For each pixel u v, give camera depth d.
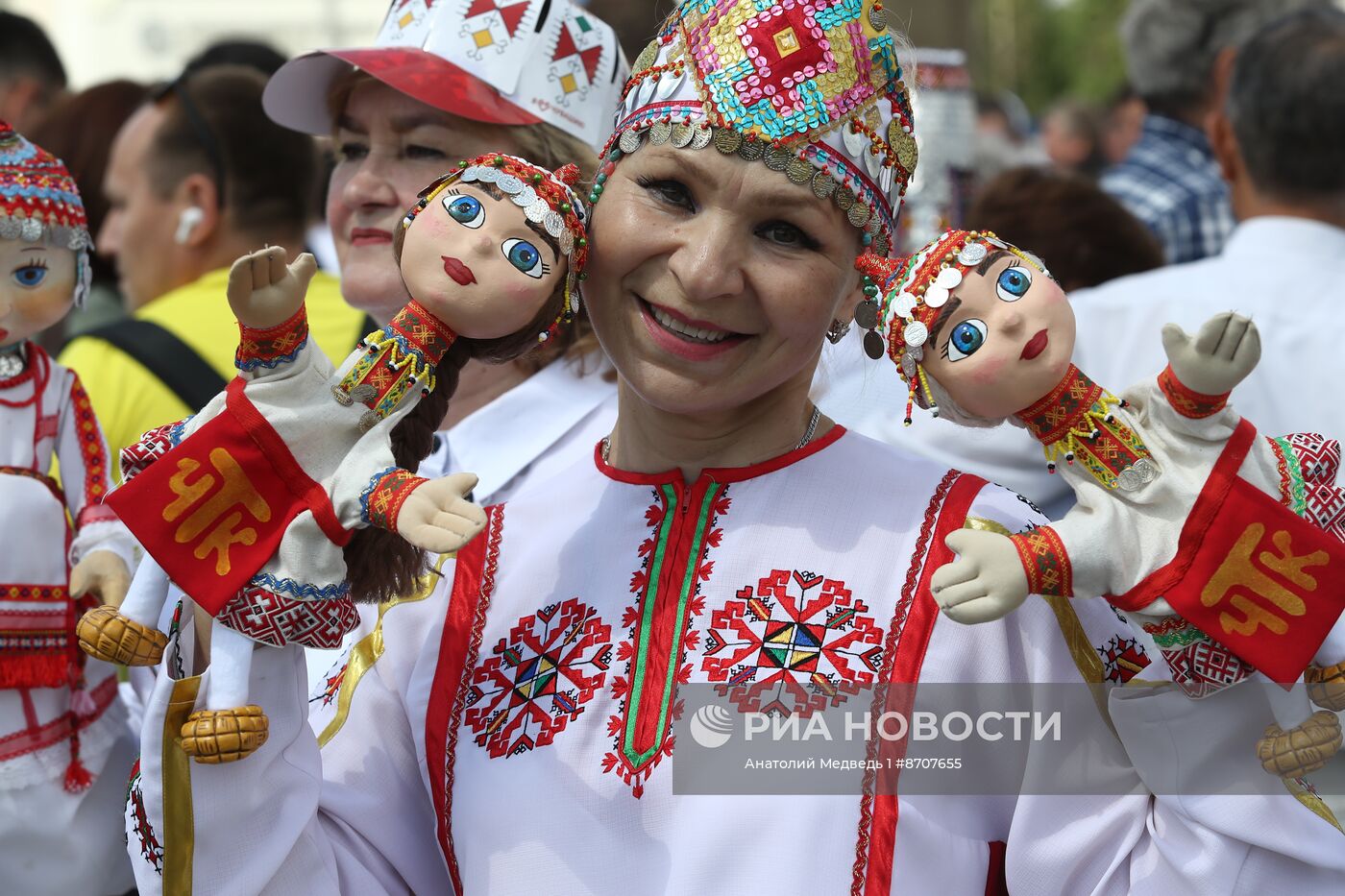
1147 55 5.73
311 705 2.54
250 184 4.32
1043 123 9.94
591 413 3.03
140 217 4.32
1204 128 5.71
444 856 2.38
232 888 2.15
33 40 6.12
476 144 3.03
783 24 2.18
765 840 2.14
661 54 2.29
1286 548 1.99
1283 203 3.83
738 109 2.16
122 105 4.87
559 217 2.15
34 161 2.60
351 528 2.07
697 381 2.24
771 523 2.33
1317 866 2.10
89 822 2.75
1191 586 2.01
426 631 2.47
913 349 2.05
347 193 3.08
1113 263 4.41
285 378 2.06
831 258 2.23
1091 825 2.20
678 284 2.19
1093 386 2.06
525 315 2.14
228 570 2.05
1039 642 2.24
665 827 2.20
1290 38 3.86
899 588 2.27
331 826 2.38
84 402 2.79
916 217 5.17
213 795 2.14
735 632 2.26
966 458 3.61
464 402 3.21
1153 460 2.03
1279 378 3.59
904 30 2.46
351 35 13.26
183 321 3.84
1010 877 2.22
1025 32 19.48
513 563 2.47
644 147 2.24
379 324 3.21
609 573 2.37
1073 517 2.04
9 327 2.62
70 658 2.72
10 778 2.64
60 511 2.72
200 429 2.05
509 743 2.30
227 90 4.32
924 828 2.18
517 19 3.04
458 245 2.11
